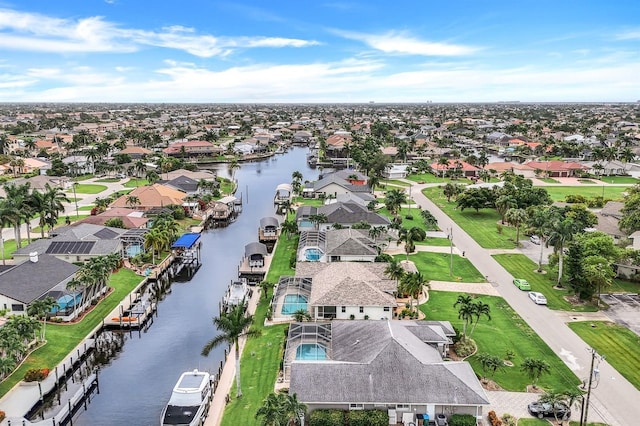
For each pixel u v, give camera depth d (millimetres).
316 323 68875
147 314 80375
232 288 88438
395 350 54750
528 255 107000
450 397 50406
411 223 134125
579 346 66625
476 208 144875
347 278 78312
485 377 58562
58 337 70375
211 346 55031
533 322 74062
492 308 79062
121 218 122312
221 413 53719
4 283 75375
